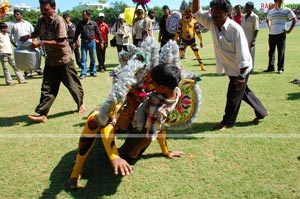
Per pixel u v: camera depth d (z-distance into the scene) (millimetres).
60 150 4469
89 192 3426
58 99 7340
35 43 5496
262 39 24484
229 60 4805
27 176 3773
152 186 3508
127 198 3305
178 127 4469
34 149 4516
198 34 10828
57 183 3613
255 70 10266
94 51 10336
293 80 8281
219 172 3766
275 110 5941
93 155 4281
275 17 9414
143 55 3650
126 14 10609
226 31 4656
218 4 4547
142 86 3650
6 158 4238
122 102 3338
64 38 5688
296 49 15984
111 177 3711
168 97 3520
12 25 9938
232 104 4980
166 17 11938
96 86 8711
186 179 3633
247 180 3574
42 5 5520
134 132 3900
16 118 5988
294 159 4020
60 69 5801
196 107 4398
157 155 4246
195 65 12023
